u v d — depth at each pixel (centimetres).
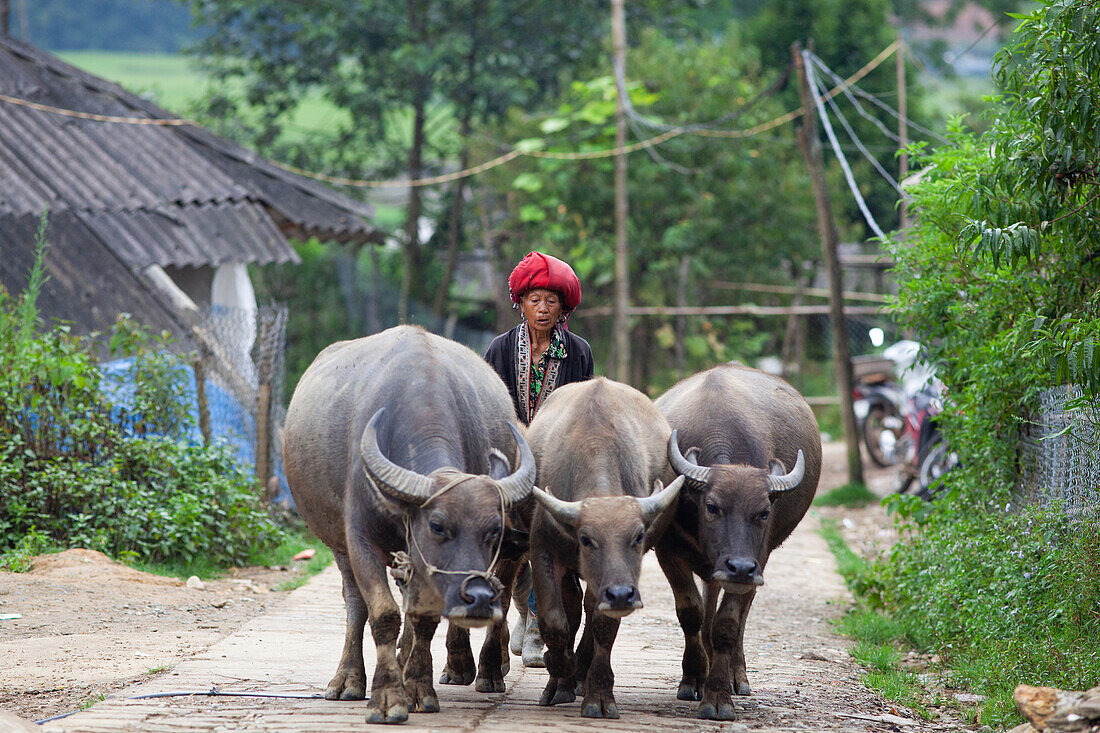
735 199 3950
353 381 1067
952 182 1467
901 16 6900
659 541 1177
